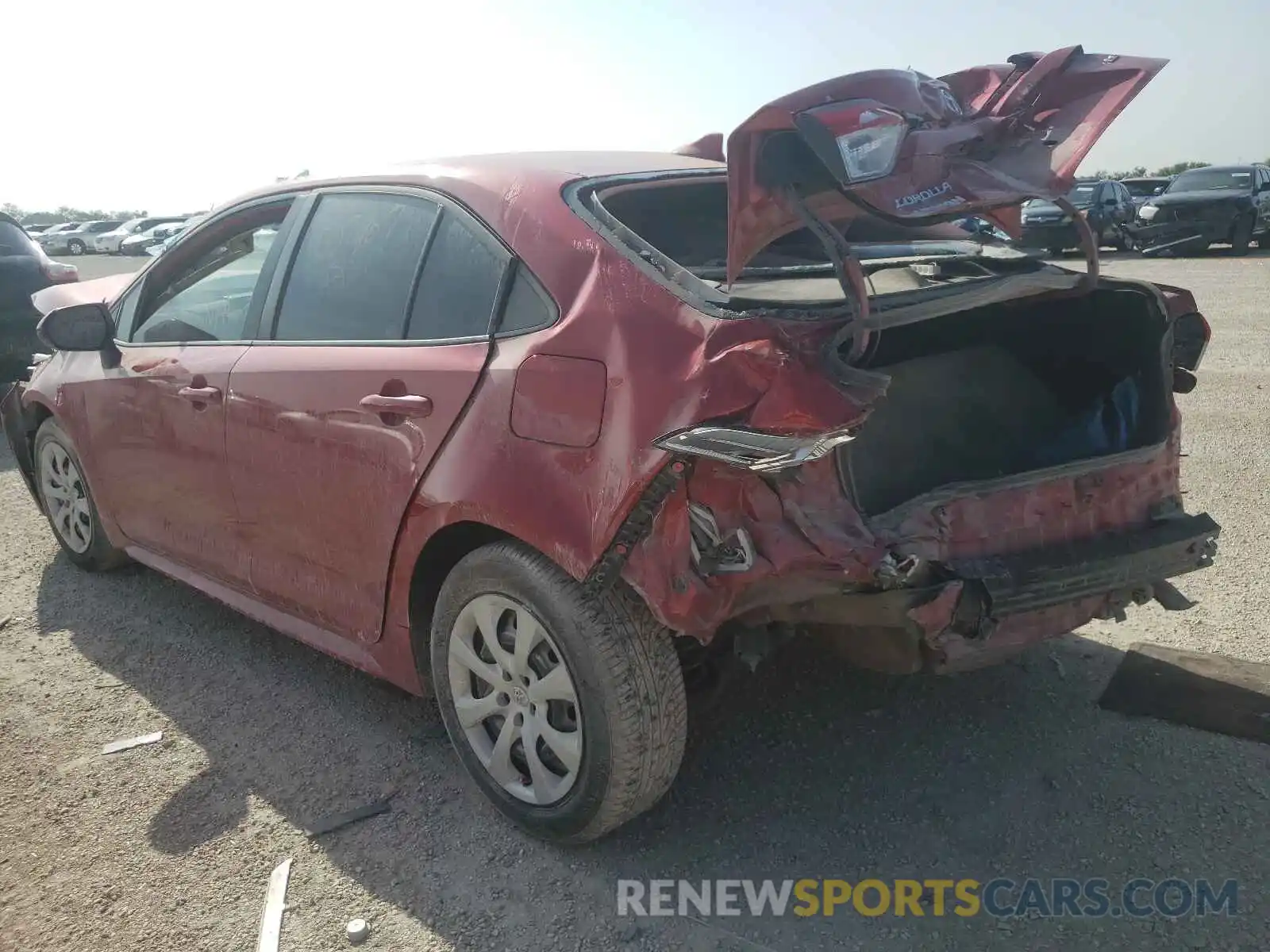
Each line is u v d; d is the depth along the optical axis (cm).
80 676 383
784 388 216
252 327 351
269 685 371
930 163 215
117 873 271
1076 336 303
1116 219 2041
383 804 296
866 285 255
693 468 228
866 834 275
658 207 311
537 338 259
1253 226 1905
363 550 301
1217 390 748
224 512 361
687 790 296
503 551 260
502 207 288
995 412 297
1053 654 363
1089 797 284
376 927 248
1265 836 265
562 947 239
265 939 245
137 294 418
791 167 227
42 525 561
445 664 287
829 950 235
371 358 299
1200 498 512
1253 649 357
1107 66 224
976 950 233
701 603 230
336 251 331
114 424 408
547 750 269
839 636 262
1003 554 257
